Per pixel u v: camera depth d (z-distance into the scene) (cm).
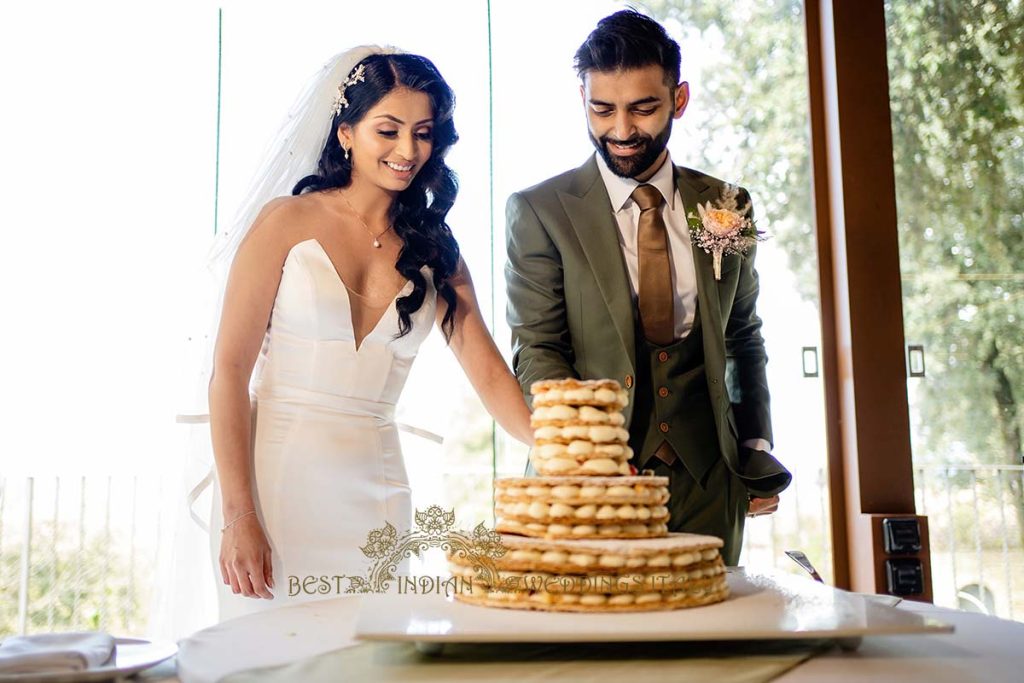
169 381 312
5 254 321
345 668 100
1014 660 104
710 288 228
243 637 116
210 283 223
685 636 97
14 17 326
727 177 318
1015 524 317
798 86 323
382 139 207
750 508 236
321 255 204
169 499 268
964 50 329
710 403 229
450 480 279
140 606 320
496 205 299
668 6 323
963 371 321
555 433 132
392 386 214
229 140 289
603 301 227
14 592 318
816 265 314
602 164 241
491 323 294
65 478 321
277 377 204
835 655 107
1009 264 326
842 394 306
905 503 296
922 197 326
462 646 110
